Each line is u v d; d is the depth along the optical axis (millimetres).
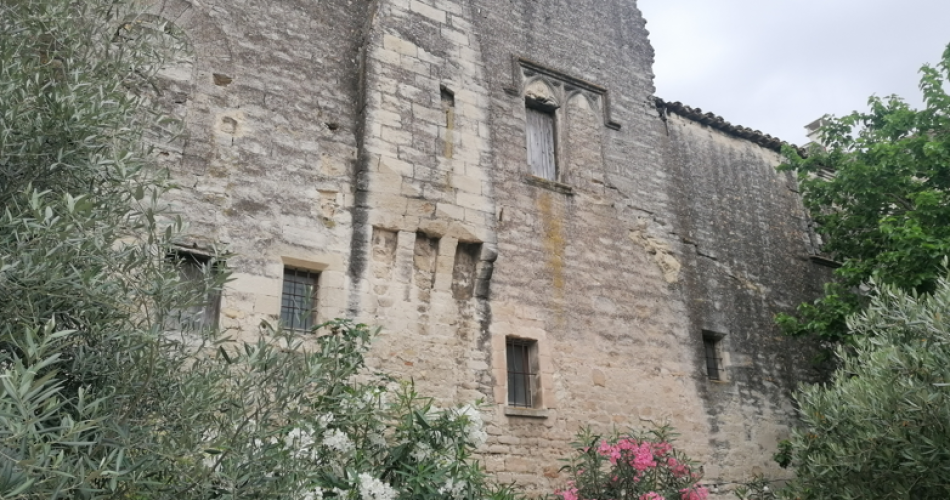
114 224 5355
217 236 9656
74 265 5078
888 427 8812
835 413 9789
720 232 15578
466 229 11570
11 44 5809
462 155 12008
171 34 8234
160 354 5676
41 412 4914
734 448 13703
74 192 5469
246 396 5789
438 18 12680
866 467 9242
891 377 9039
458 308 11336
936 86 14297
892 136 14617
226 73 10547
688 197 15359
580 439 11461
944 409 8398
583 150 14086
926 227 12781
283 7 11461
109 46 6812
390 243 11023
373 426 8133
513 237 12422
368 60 11570
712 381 14023
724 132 16812
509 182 12773
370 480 7203
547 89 14172
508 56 13773
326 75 11469
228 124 10305
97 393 5094
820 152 15906
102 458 4648
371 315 10445
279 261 10031
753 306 15375
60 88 5695
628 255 13820
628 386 12758
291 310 10102
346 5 12227
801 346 15828
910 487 8836
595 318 12852
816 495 9906
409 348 10602
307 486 6168
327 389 7672
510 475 10891
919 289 12508
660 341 13547
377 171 11078
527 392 11797
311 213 10531
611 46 15523
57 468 4191
